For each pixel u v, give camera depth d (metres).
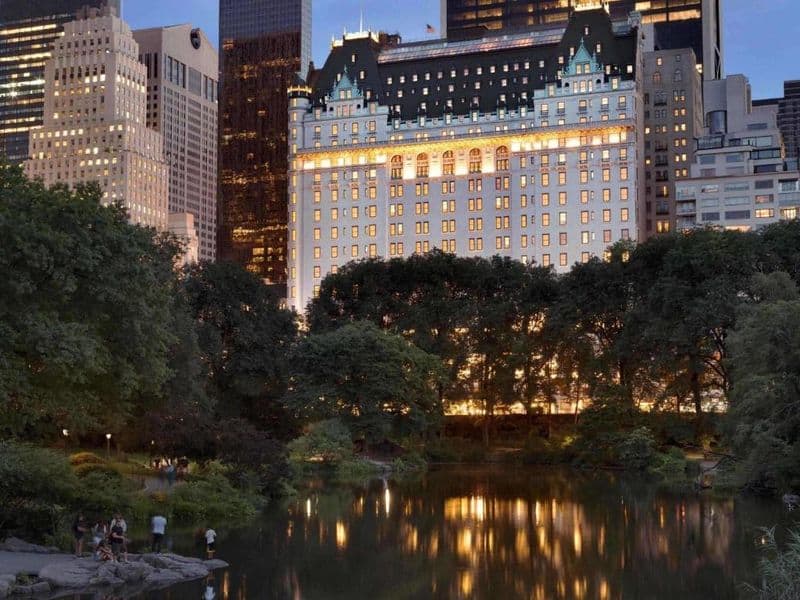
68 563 58.28
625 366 156.88
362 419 145.25
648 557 68.00
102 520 65.25
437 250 185.12
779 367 91.94
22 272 66.69
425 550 70.88
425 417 153.75
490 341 172.25
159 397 93.00
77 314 71.62
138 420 96.50
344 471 134.25
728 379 141.50
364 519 85.94
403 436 154.88
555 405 177.62
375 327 155.62
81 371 67.44
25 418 71.06
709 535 76.38
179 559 63.09
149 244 89.88
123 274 73.19
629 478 128.38
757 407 92.00
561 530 80.00
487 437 172.25
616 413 147.25
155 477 96.81
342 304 185.62
